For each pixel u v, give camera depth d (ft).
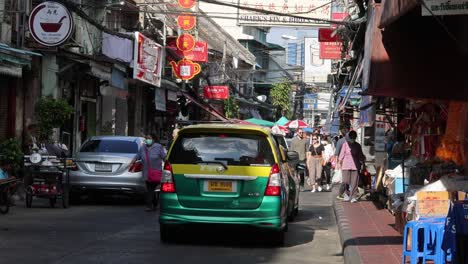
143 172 57.47
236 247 40.19
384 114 65.41
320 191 88.53
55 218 50.24
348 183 67.00
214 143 39.96
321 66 166.50
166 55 127.95
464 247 26.30
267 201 38.96
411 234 30.30
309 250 40.19
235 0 114.83
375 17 35.63
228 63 182.60
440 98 35.68
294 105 238.89
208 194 39.14
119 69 98.68
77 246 38.06
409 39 35.68
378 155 76.64
